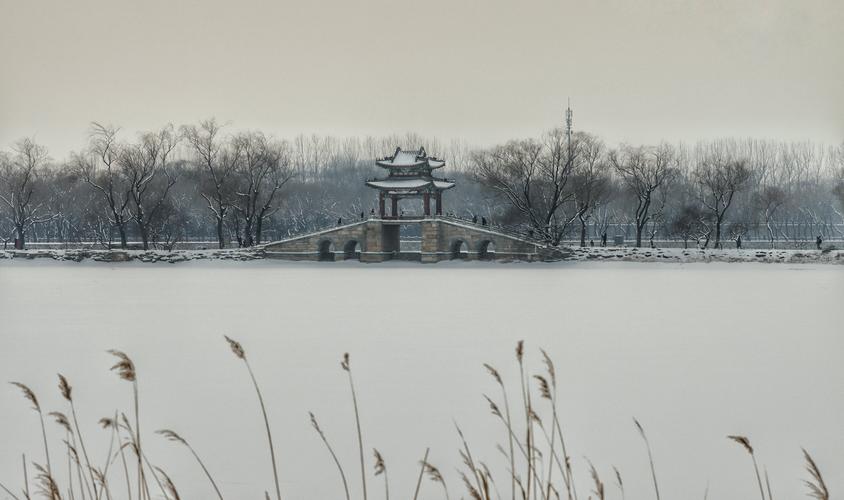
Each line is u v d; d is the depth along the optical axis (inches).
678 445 956.0
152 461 912.3
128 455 929.5
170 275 3956.7
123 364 354.9
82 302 2630.4
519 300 2664.9
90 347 1688.0
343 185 7165.4
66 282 3511.3
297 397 1209.4
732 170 4682.6
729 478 845.8
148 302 2628.0
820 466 877.2
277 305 2529.5
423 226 4613.7
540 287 3164.4
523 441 975.0
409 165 4635.8
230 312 2337.6
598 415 1093.1
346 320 2142.0
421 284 3344.0
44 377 1364.4
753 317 2170.3
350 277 3777.1
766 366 1435.8
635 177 4793.3
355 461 912.9
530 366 1451.8
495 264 4500.5
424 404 1163.9
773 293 2856.8
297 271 4232.3
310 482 844.6
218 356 1574.8
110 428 1032.8
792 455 916.0
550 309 2391.7
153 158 4904.0
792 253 4350.4
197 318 2192.4
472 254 4584.2
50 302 2630.4
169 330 1950.1
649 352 1596.9
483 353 1601.9
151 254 4697.3
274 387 1279.5
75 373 1397.6
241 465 897.5
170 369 1437.0
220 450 950.4
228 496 805.2
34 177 5841.5
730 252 4414.4
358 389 1262.3
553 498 792.3
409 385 1295.5
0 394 1224.2
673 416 1084.5
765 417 1074.1
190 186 6550.2
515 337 1814.7
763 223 6151.6
